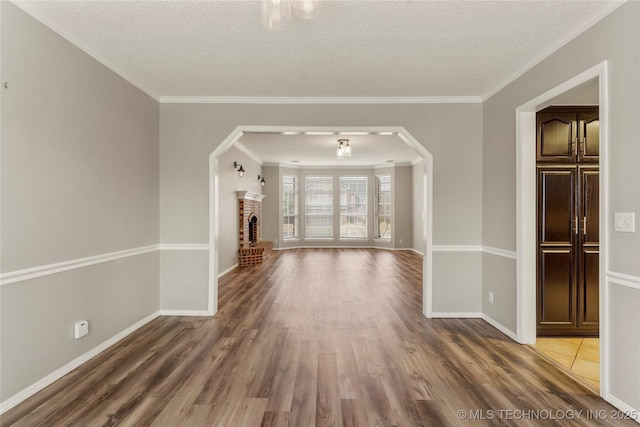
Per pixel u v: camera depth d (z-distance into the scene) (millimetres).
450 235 4055
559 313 3445
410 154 8703
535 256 3256
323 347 3135
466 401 2258
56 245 2533
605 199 2271
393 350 3078
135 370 2674
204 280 4070
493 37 2688
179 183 4074
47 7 2297
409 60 3096
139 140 3656
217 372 2641
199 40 2752
